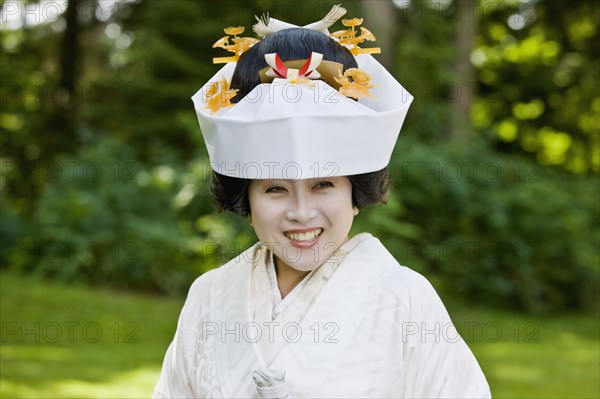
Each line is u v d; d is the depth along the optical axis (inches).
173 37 431.2
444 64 399.2
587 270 346.6
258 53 64.5
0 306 253.8
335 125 55.9
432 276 307.9
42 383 174.6
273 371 58.0
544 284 340.2
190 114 414.0
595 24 589.9
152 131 425.4
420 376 61.9
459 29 404.5
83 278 298.2
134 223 302.2
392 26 348.8
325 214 59.7
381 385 60.8
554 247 339.6
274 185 59.5
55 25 498.6
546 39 599.8
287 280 65.8
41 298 267.1
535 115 616.7
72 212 309.4
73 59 476.7
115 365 194.4
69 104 467.5
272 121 55.5
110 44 510.0
